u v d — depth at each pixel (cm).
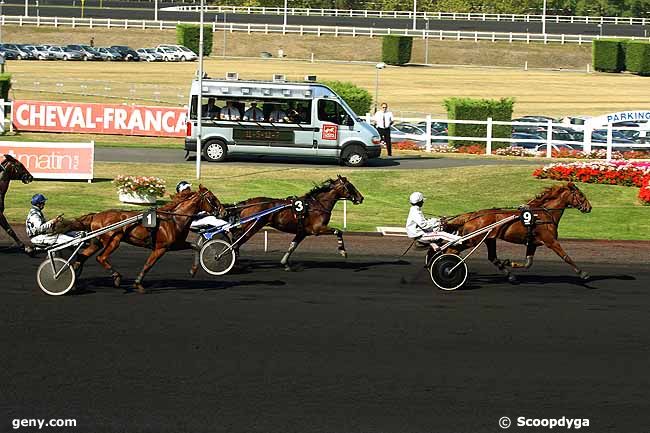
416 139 4428
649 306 1838
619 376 1439
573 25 10800
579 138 4472
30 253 2094
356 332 1620
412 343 1569
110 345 1515
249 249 2294
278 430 1210
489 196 3128
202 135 3688
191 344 1531
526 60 9406
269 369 1427
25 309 1698
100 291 1839
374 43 9556
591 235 2588
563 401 1337
